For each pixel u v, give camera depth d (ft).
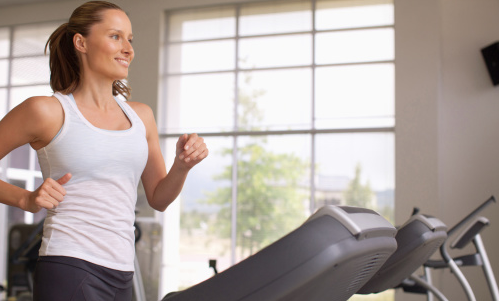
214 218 26.13
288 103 25.76
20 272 17.17
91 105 4.26
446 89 23.62
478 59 23.39
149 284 15.98
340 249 3.22
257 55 26.35
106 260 3.99
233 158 26.13
